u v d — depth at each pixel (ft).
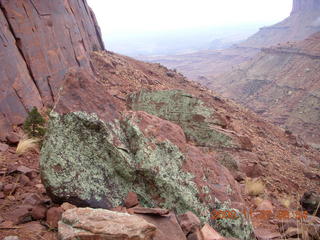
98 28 88.58
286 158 55.98
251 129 71.97
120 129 16.66
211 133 36.65
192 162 17.71
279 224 20.01
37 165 21.12
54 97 40.57
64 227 11.47
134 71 77.51
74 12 69.51
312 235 16.98
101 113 15.99
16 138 25.00
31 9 41.68
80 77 16.26
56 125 14.52
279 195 33.42
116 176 15.52
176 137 18.04
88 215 11.78
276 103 458.09
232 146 37.29
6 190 15.76
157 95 38.24
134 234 11.03
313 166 59.88
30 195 14.48
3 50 31.99
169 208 15.64
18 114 30.37
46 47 42.98
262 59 609.01
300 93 445.37
